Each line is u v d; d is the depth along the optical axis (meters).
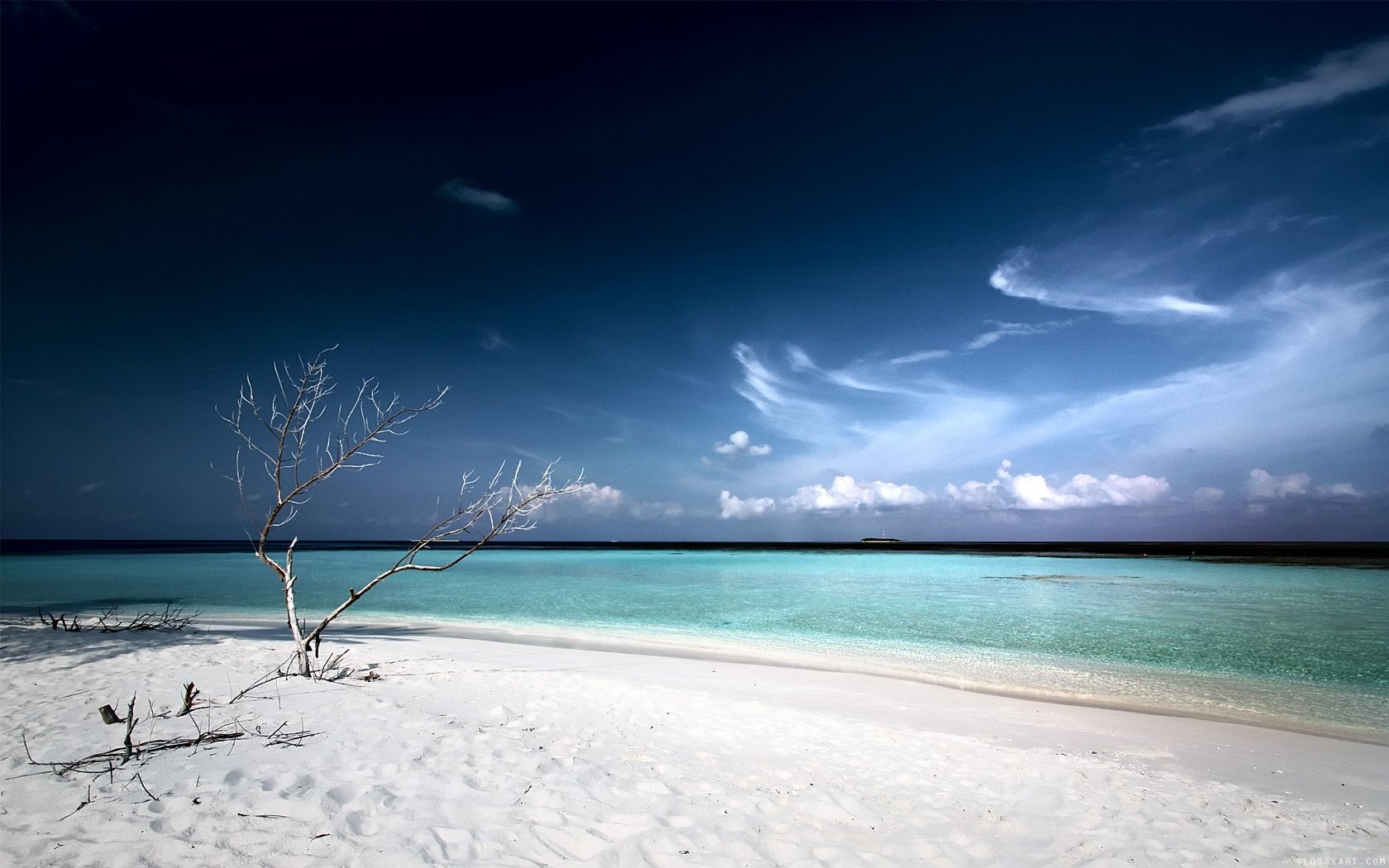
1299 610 21.50
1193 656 13.62
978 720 8.48
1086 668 12.38
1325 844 4.79
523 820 4.43
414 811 4.46
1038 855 4.46
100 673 8.70
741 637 16.03
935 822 4.96
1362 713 9.35
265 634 14.66
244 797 4.54
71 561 46.72
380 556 63.34
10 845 3.80
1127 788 5.93
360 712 6.93
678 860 4.05
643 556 72.56
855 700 9.38
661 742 6.58
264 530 9.52
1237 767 6.81
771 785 5.50
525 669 10.70
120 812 4.27
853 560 59.88
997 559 61.31
